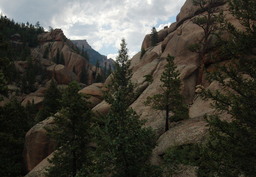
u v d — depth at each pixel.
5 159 30.92
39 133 32.47
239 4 10.01
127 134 12.63
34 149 32.09
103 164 12.60
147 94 33.47
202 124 21.47
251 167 9.05
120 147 12.28
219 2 39.28
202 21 35.31
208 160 10.00
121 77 23.12
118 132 12.79
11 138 20.69
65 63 125.06
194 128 21.16
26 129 39.44
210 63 33.31
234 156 9.35
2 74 17.27
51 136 20.84
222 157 9.65
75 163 19.72
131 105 33.22
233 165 9.45
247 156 9.22
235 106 9.70
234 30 10.37
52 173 19.80
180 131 21.89
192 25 42.66
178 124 25.08
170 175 13.82
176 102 25.14
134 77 41.19
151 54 49.91
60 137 20.05
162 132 25.83
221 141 10.33
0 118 19.80
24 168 32.75
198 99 30.31
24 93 85.19
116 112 13.55
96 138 13.48
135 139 12.83
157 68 40.59
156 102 26.14
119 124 13.16
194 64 36.09
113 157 11.84
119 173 12.76
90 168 13.37
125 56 23.42
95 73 129.75
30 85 88.12
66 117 20.38
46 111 41.41
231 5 10.26
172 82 25.20
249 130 9.66
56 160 19.89
